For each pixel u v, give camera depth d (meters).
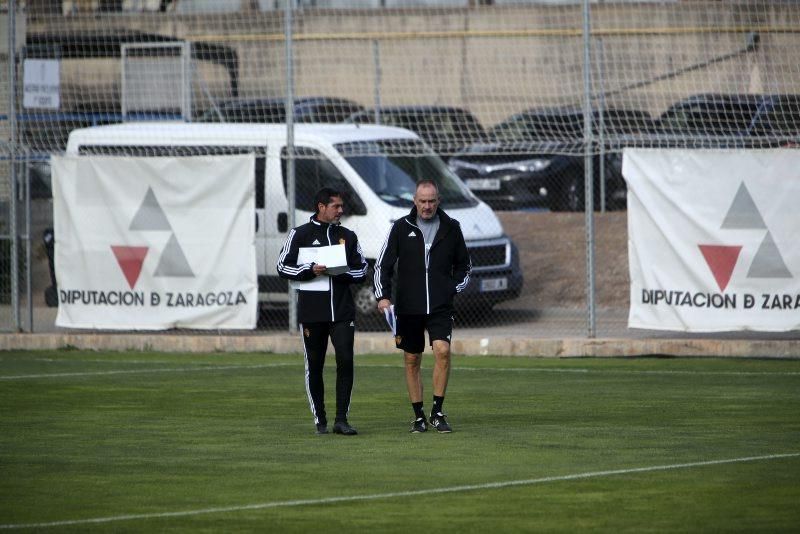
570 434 40.91
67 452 38.72
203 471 35.47
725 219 59.03
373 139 71.56
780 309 58.56
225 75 104.94
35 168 85.50
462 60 110.81
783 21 64.56
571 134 91.25
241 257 64.69
